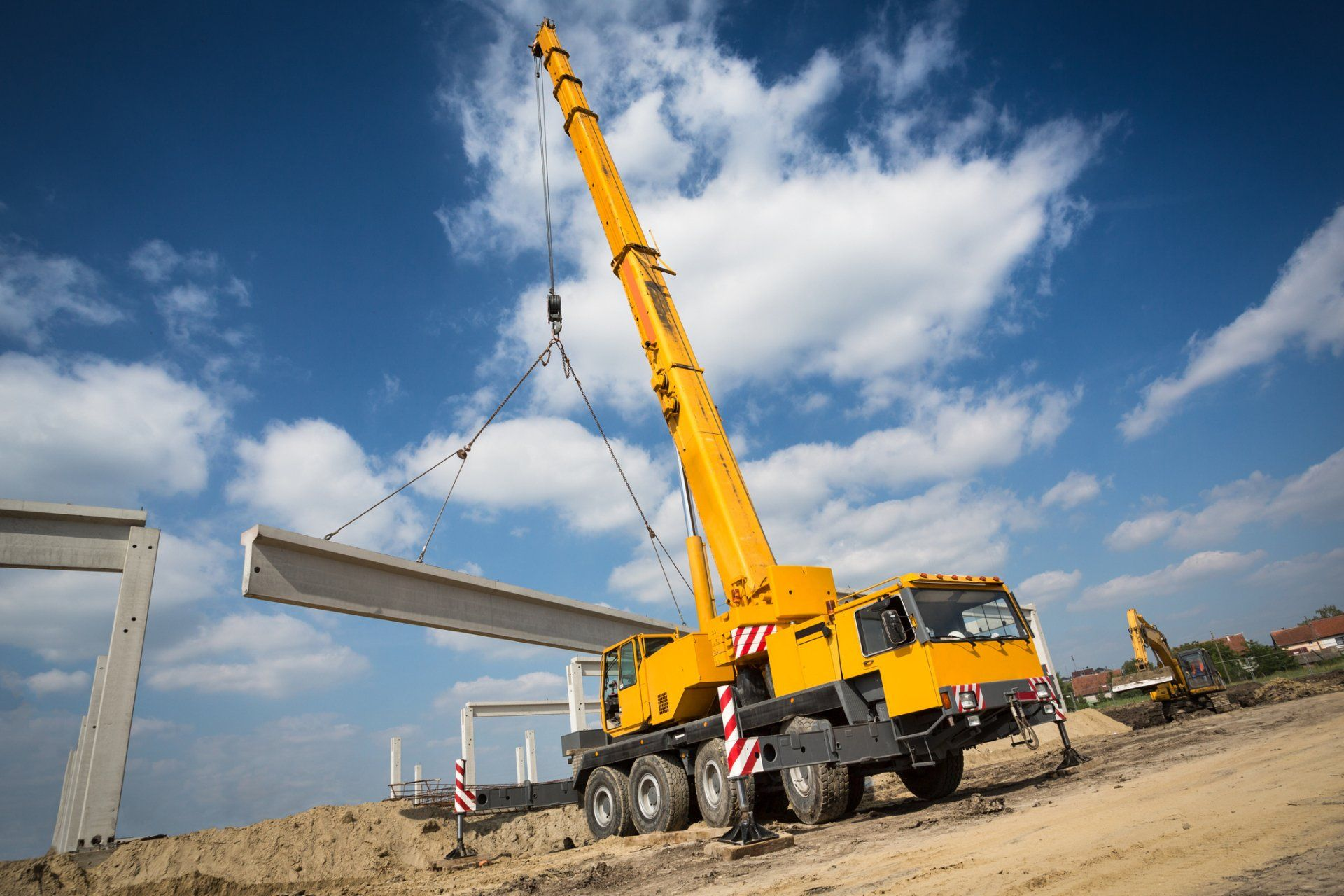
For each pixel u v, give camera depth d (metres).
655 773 13.28
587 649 29.14
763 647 12.15
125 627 15.48
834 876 6.54
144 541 16.36
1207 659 28.67
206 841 15.12
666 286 16.03
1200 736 16.28
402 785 20.80
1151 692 28.86
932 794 12.17
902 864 6.49
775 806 13.47
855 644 10.83
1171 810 6.82
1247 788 7.34
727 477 13.71
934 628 10.22
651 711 14.12
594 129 18.23
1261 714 21.62
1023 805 9.02
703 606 13.81
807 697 11.20
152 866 14.06
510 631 25.86
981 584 11.16
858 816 11.17
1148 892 4.35
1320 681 34.41
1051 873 5.15
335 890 13.12
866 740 10.16
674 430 14.87
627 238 16.44
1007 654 10.65
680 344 15.26
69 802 17.48
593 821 15.12
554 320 21.09
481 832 17.81
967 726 10.19
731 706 9.80
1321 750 9.23
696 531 14.34
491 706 34.47
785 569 12.49
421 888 11.25
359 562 20.91
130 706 15.11
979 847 6.64
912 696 10.02
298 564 19.45
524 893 9.07
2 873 12.95
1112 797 8.33
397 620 21.95
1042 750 23.39
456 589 24.20
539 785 16.56
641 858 10.30
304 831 16.19
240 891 13.55
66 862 13.57
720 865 8.35
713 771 12.34
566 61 19.48
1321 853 4.55
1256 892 3.98
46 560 15.55
